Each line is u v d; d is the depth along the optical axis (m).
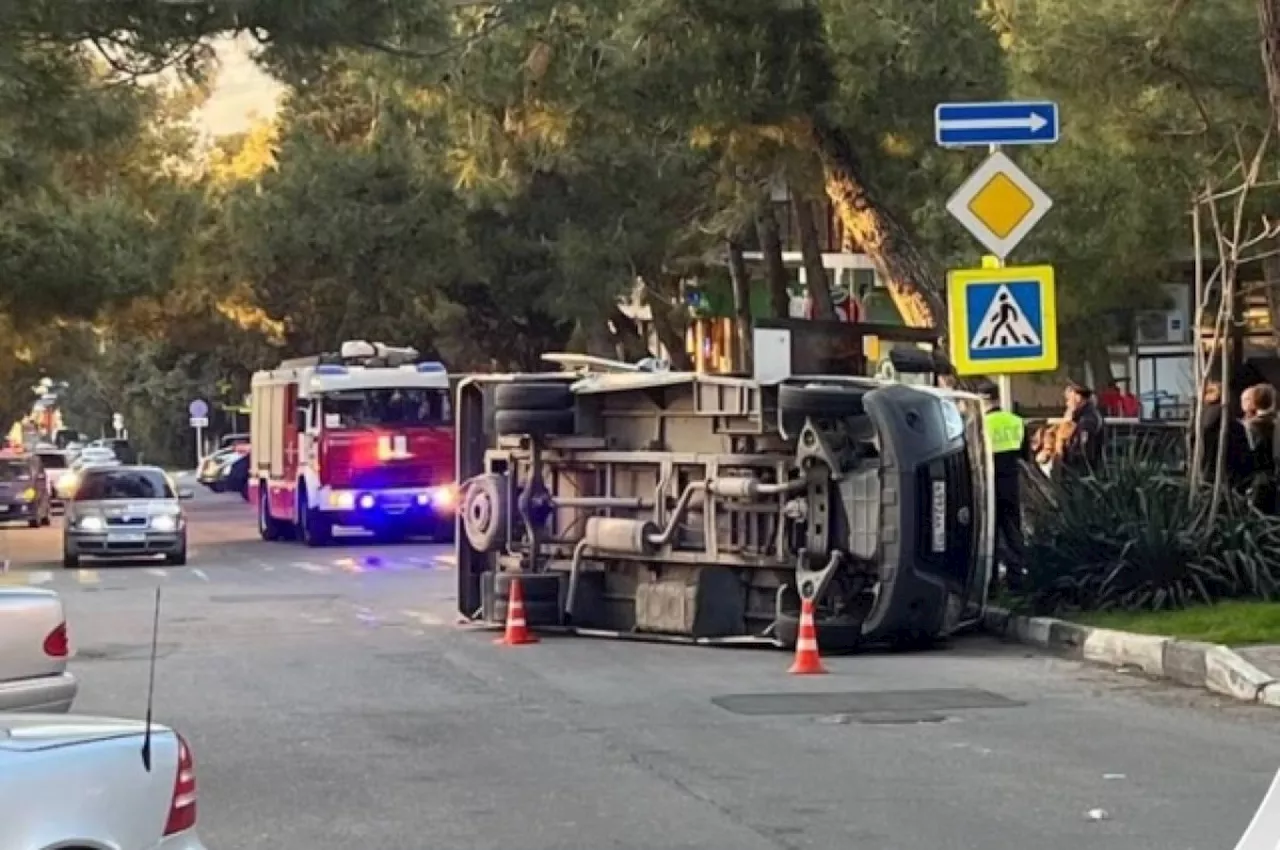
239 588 28.81
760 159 28.58
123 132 35.91
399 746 13.72
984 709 14.99
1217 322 22.36
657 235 47.81
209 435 121.81
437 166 49.66
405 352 42.03
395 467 40.38
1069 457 23.23
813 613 18.00
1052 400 44.81
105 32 15.80
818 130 26.36
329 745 13.81
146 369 118.00
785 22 25.25
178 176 52.12
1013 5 21.81
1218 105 22.28
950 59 24.22
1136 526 19.36
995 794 11.59
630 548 20.23
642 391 20.64
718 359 54.75
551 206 49.81
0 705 11.96
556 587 21.09
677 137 31.42
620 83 25.52
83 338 68.06
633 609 20.72
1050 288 19.59
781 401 18.78
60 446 129.12
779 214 45.47
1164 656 16.67
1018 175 19.59
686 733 14.06
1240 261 24.86
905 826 10.71
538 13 20.86
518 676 17.52
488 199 47.38
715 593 19.77
